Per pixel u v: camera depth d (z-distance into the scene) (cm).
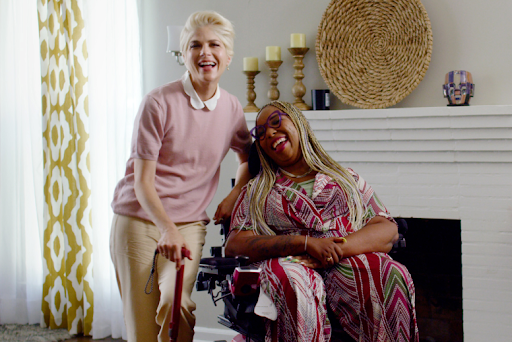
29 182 312
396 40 252
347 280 161
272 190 183
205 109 182
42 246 302
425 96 255
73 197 291
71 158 291
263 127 187
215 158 187
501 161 234
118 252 178
